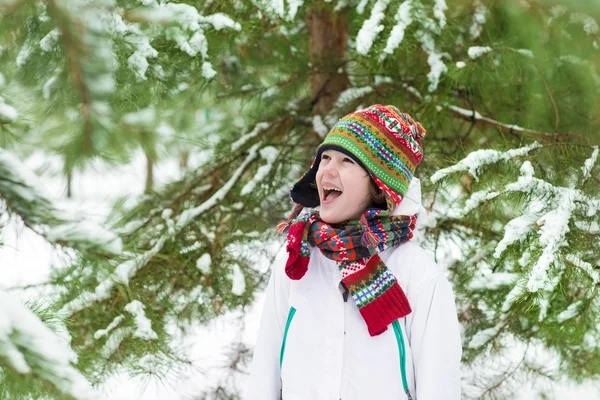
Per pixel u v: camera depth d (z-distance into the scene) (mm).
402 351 1629
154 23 2891
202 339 4090
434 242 3381
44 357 1154
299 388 1653
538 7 3111
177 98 3357
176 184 3762
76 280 2902
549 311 2691
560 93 3342
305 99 4000
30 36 2377
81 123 2059
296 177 3811
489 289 2904
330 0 3164
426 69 3467
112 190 3678
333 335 1644
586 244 2408
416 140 1787
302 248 1663
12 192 1372
